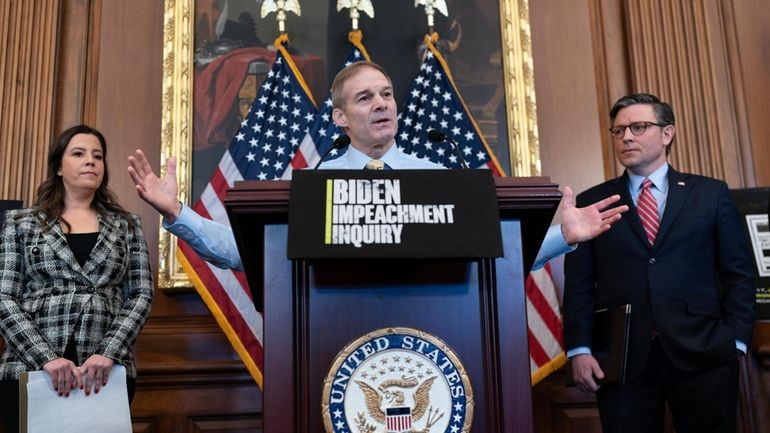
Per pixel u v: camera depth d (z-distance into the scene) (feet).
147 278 8.94
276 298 4.45
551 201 4.64
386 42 12.42
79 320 8.16
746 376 11.21
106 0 12.31
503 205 4.62
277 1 12.22
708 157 12.25
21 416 7.31
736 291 8.50
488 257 4.27
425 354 4.30
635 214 8.97
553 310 11.16
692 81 12.53
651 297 8.50
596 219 5.54
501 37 12.56
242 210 4.46
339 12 12.48
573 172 12.23
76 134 9.13
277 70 11.91
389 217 4.35
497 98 12.39
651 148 9.17
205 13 12.32
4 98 11.62
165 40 11.98
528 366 4.42
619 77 12.76
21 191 11.35
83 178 8.88
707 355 8.16
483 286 4.51
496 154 12.16
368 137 6.63
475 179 4.53
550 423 11.24
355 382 4.22
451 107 11.92
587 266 9.23
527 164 11.94
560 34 12.78
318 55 12.30
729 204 8.89
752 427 11.07
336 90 6.88
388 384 4.24
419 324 4.41
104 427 7.66
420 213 4.37
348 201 4.37
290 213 4.31
